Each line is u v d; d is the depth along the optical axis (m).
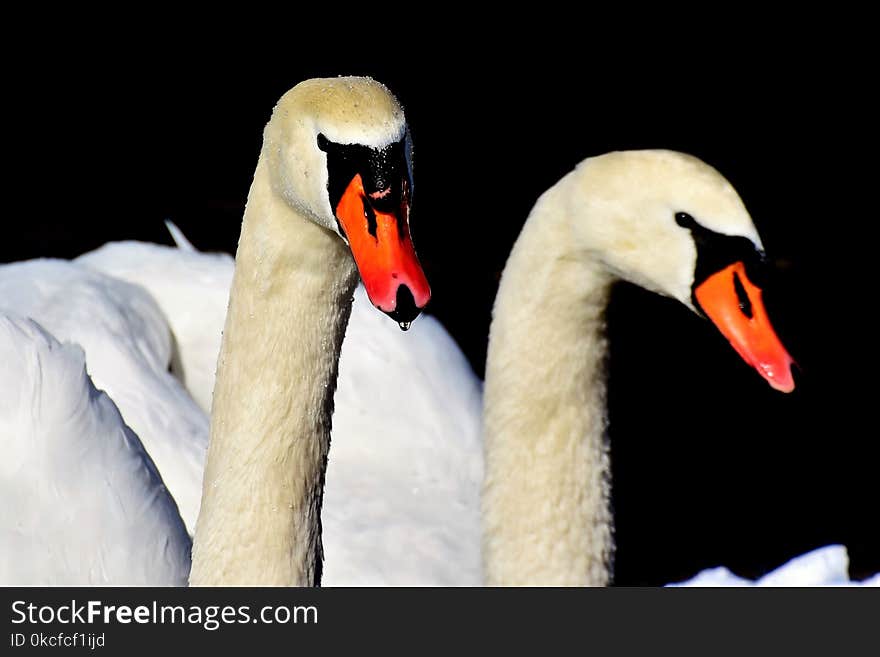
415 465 11.31
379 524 10.69
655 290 7.54
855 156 23.81
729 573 9.02
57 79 24.47
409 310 5.90
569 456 7.96
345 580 10.17
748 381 17.34
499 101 25.39
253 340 6.93
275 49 26.08
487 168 23.25
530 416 7.96
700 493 15.29
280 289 6.88
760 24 27.75
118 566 8.51
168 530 8.83
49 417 8.65
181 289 11.73
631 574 14.02
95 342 10.74
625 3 27.91
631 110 25.30
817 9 27.92
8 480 8.51
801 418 16.66
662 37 27.27
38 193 21.12
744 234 7.20
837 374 17.42
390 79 25.81
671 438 16.25
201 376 11.67
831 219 21.69
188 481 10.26
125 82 24.69
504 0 27.75
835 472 15.70
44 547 8.42
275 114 6.59
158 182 21.84
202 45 25.89
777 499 15.21
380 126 6.14
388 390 11.48
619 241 7.50
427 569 10.38
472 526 10.89
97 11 26.20
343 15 27.11
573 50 26.83
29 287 11.09
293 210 6.65
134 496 8.77
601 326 7.96
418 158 23.48
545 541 7.94
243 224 6.92
